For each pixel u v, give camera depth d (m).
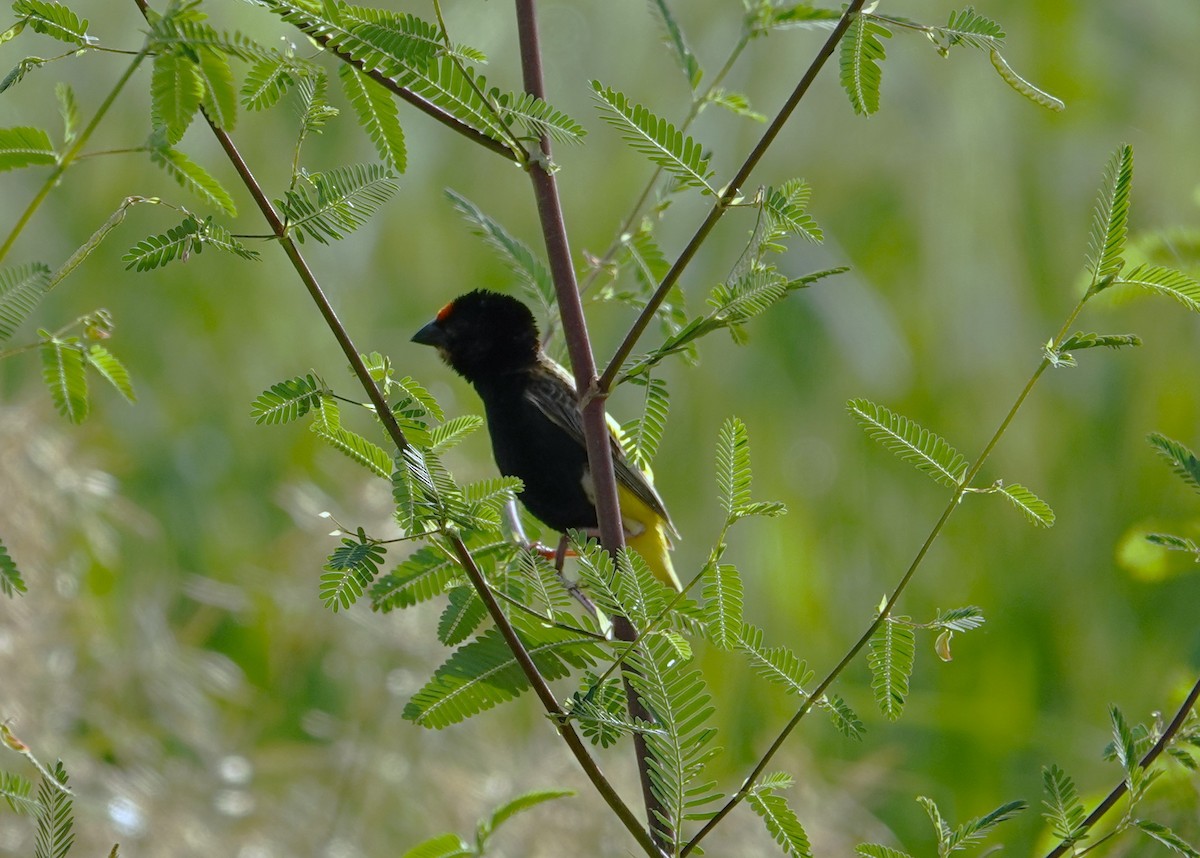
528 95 4.53
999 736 13.94
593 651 4.53
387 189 4.28
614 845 9.78
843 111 13.25
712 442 13.99
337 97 12.83
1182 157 13.15
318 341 14.44
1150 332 13.66
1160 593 14.20
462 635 4.77
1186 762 4.40
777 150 13.27
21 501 10.27
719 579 4.26
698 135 12.95
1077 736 13.96
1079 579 14.14
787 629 13.98
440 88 4.46
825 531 14.49
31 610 10.17
